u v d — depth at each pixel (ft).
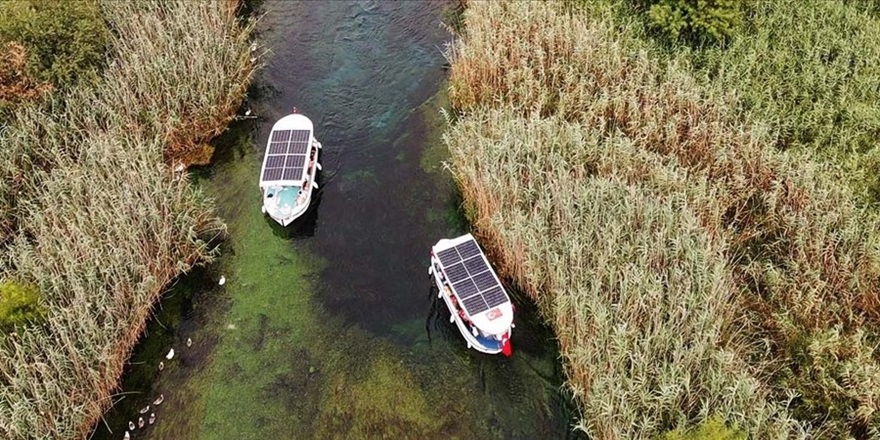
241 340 77.97
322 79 105.91
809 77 86.94
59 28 91.86
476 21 100.22
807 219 73.72
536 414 70.79
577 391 68.13
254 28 113.60
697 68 93.56
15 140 84.33
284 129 91.71
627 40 95.50
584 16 98.37
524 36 96.63
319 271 83.82
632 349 67.00
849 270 70.33
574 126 83.76
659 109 85.51
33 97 88.53
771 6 97.40
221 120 97.60
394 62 107.76
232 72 99.81
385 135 97.91
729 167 81.20
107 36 96.89
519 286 80.02
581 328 69.05
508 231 76.64
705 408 61.11
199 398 73.56
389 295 81.25
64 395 66.18
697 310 67.82
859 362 62.80
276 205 86.48
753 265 73.67
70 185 81.92
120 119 89.56
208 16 103.60
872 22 92.89
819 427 62.18
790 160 79.87
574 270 72.28
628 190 77.36
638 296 68.23
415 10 116.26
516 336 76.69
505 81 94.02
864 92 84.99
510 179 79.36
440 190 90.68
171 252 80.84
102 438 70.44
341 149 96.53
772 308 71.05
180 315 80.18
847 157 79.71
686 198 77.05
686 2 93.15
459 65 98.63
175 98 93.30
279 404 72.74
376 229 87.51
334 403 72.59
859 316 67.72
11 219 81.56
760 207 78.95
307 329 78.64
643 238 72.90
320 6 117.91
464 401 72.08
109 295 73.46
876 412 61.26
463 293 73.82
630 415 62.39
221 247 86.02
